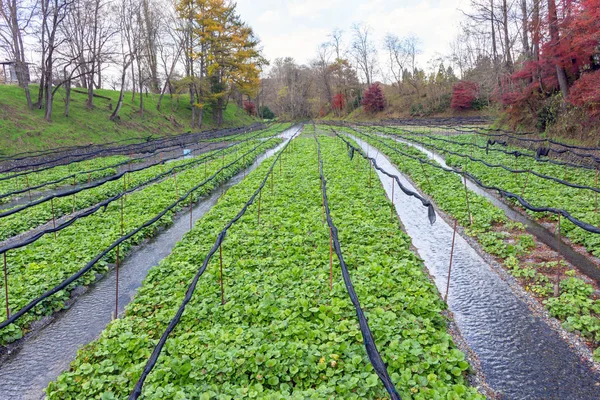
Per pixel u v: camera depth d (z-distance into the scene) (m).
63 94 41.53
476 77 59.69
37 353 6.86
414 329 5.92
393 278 7.55
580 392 5.31
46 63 32.94
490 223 11.59
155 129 45.31
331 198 13.91
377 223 10.96
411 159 23.19
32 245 10.62
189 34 51.97
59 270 8.93
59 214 14.32
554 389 5.38
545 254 9.39
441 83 71.31
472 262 9.44
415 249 10.11
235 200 14.52
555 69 24.12
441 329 6.36
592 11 17.19
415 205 14.33
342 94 92.69
